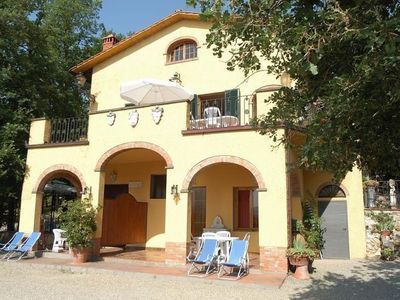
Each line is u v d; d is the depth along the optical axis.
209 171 15.02
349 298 8.15
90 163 13.32
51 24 21.92
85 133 14.58
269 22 3.81
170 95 13.66
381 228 14.30
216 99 15.52
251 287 8.95
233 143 11.09
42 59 18.36
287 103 4.58
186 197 11.42
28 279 9.96
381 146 4.02
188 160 11.64
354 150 4.04
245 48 4.18
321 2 3.83
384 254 13.92
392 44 2.93
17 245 12.95
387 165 4.36
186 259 11.14
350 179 14.81
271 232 10.19
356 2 3.38
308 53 3.55
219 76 15.27
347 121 3.61
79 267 11.20
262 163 10.60
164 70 16.55
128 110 13.02
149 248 15.36
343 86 3.34
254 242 13.95
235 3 3.87
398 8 3.32
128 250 14.84
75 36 24.09
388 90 3.28
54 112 19.38
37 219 14.05
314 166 4.50
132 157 15.09
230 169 14.68
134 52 17.50
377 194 15.52
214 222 14.00
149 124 12.55
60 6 22.97
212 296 8.17
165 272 10.38
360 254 14.32
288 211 10.24
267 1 3.76
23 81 17.56
